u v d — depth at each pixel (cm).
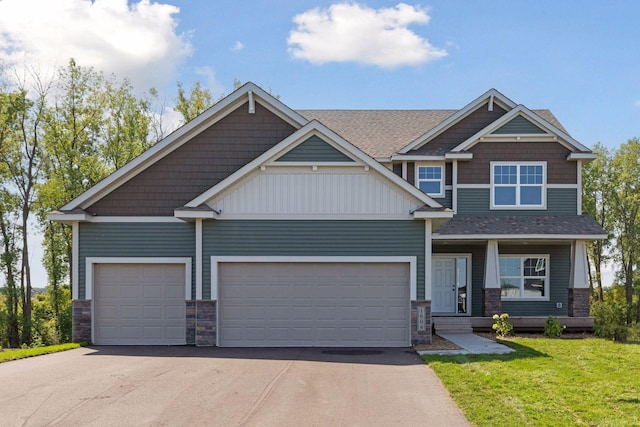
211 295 1439
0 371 1077
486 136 2012
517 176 2009
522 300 2025
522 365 1138
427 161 2025
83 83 3148
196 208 1405
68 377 1014
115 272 1553
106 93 3228
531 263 2045
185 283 1541
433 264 2050
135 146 3253
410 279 1433
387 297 1448
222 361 1196
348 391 912
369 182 1440
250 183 1446
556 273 2027
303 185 1442
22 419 747
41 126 3167
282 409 803
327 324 1447
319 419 757
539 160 2011
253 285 1456
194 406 812
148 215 1562
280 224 1442
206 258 1445
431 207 1417
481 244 2027
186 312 1511
